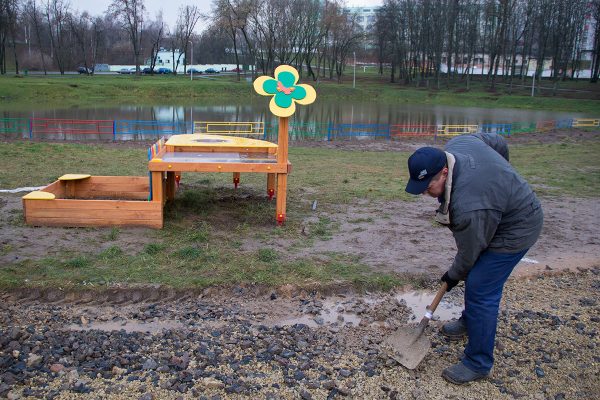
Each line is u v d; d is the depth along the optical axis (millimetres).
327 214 7969
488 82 67812
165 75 72438
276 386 3611
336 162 14586
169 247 6121
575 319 4750
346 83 69625
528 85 63781
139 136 22250
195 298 5047
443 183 3359
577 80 65938
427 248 6523
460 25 67812
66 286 4969
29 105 38156
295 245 6449
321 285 5281
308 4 68125
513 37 63062
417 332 3998
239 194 9008
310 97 6977
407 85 68188
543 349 4223
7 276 5074
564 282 5668
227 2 63781
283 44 67000
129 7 67188
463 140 3598
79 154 13320
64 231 6531
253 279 5312
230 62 98062
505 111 45938
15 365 3725
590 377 3854
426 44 67625
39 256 5656
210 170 6809
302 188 9859
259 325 4555
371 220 7691
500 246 3449
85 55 73375
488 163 3346
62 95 43375
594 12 60844
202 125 28422
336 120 35062
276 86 6938
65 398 3393
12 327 4324
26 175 9859
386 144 22219
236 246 6281
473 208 3248
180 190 9094
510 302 5129
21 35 78188
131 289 5004
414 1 68875
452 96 57812
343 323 4688
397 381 3740
